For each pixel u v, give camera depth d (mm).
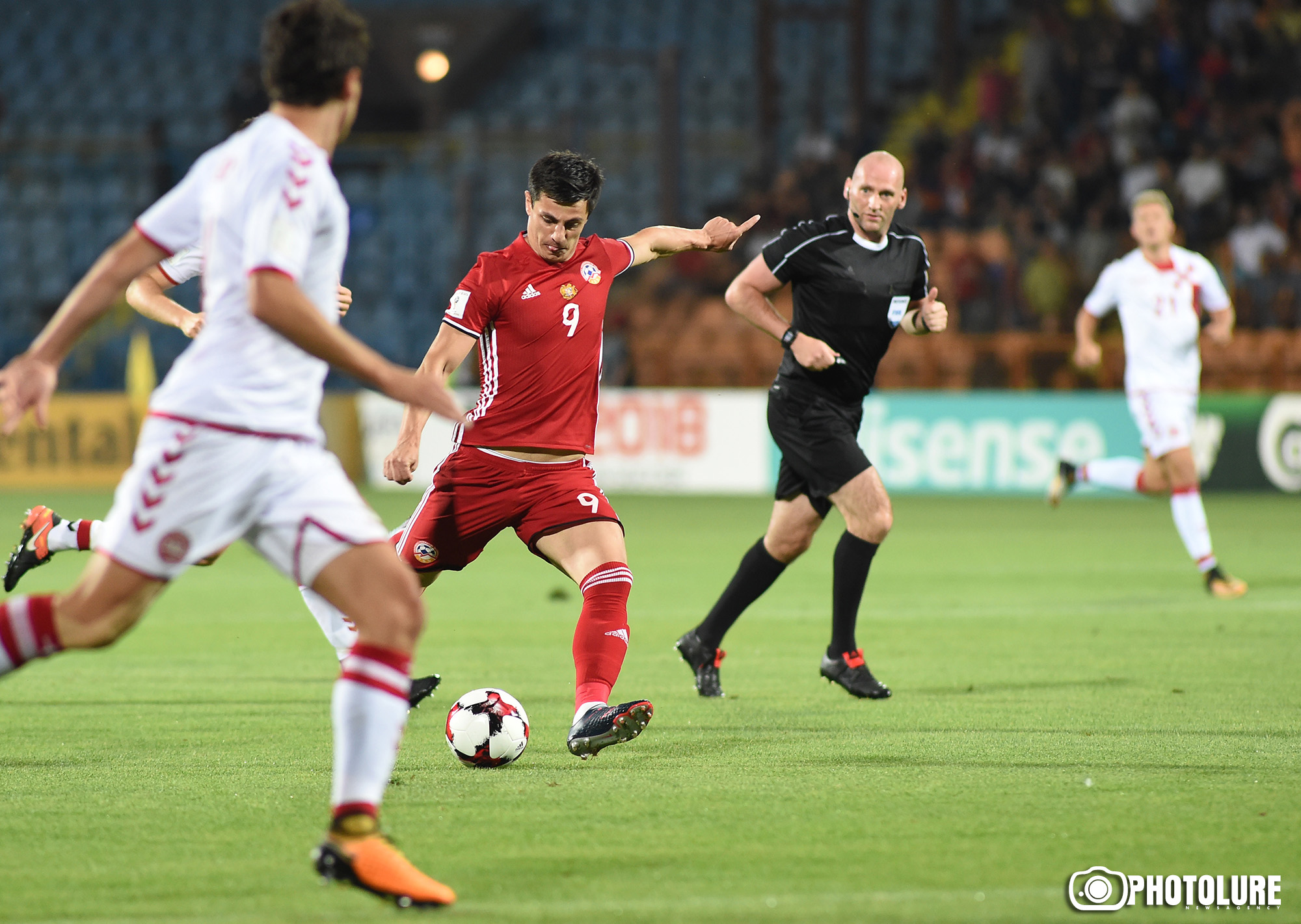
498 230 87375
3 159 87188
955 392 61875
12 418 11430
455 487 18016
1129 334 32750
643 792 15211
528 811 14430
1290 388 61938
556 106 93312
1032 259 67938
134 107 94062
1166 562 39344
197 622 29594
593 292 17891
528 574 38688
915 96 87188
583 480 18000
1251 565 38312
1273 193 68500
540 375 17719
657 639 27250
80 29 99312
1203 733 18203
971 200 73500
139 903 11516
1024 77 77000
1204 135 74125
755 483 63375
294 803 14750
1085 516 53594
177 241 11703
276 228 10883
